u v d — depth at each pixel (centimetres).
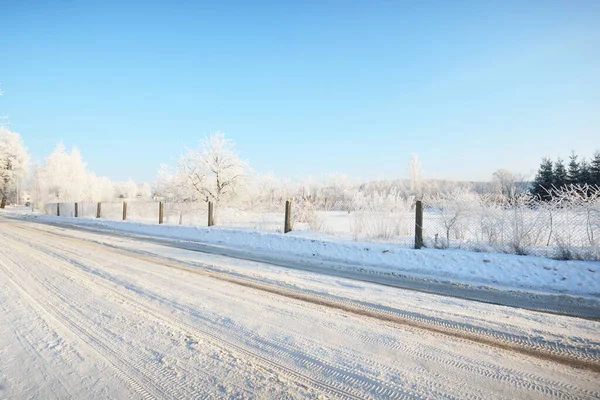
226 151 2270
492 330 390
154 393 261
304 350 334
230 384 272
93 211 3228
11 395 256
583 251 724
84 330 385
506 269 706
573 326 405
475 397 254
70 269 730
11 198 5731
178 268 756
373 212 1255
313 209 1659
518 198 912
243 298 514
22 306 470
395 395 257
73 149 4906
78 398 253
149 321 412
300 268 774
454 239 976
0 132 5450
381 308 470
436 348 340
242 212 2188
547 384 273
